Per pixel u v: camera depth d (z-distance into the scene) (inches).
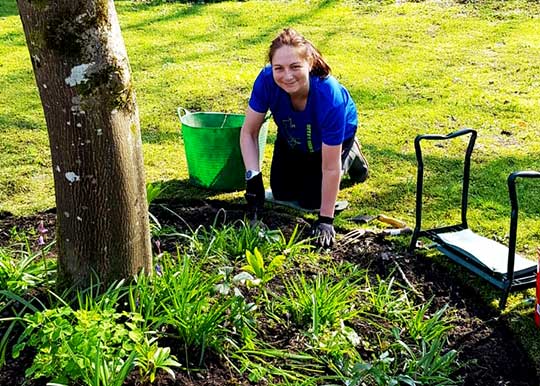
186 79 250.1
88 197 108.5
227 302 113.0
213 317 111.0
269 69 151.2
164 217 159.0
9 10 349.4
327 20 322.7
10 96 235.0
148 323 112.1
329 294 120.6
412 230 156.6
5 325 112.3
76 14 99.8
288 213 165.6
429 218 163.6
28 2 98.7
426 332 120.3
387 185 179.2
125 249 113.7
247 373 109.1
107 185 108.7
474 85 242.7
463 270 142.2
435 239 146.0
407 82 246.5
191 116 179.6
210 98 233.1
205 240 139.4
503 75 251.4
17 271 119.6
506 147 199.0
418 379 109.6
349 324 122.0
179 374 106.2
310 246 141.6
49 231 152.2
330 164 145.6
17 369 105.0
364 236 153.9
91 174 107.2
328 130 143.4
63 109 103.6
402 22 315.6
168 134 208.7
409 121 215.8
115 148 107.9
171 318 109.4
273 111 154.3
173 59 273.4
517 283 130.5
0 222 156.8
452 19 317.4
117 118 107.1
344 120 144.7
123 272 114.3
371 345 118.0
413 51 278.4
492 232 157.2
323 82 145.2
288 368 111.2
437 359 112.5
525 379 114.8
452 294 135.9
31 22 100.1
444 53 275.4
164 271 120.4
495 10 326.6
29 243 146.5
